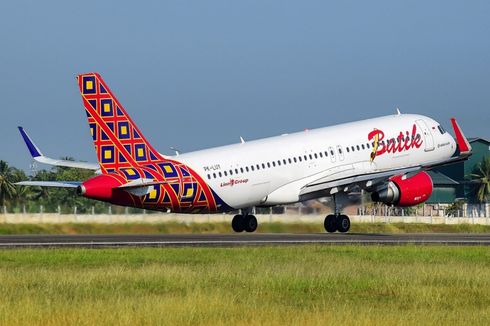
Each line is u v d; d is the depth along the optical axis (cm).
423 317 7650
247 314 7781
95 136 17512
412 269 11269
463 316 7781
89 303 8150
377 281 10238
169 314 7594
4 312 7619
